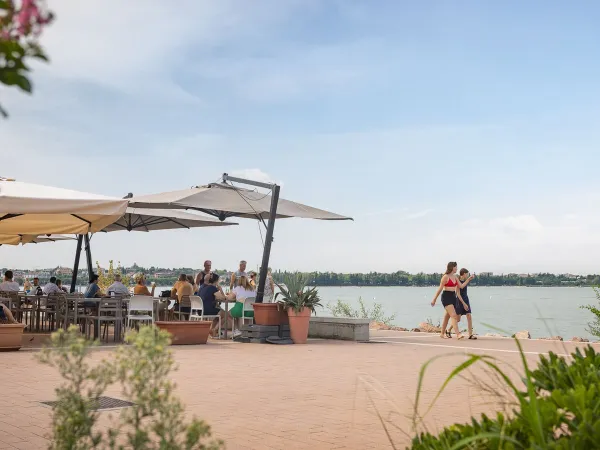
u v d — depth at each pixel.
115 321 15.20
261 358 12.59
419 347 15.19
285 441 6.09
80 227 14.29
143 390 3.09
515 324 36.12
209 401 8.08
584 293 184.88
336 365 11.70
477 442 2.70
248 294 17.38
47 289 18.53
